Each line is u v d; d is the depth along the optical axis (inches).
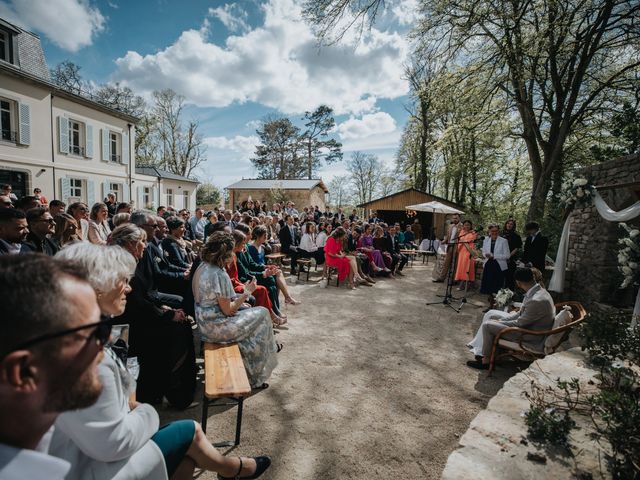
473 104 450.0
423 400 123.0
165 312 111.7
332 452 94.0
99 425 40.3
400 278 374.9
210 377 96.3
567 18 366.9
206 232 368.5
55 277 28.0
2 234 114.1
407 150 1047.6
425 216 866.8
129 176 724.0
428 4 374.9
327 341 177.5
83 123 610.9
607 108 434.3
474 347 155.1
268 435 100.5
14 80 494.6
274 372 141.3
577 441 76.5
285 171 1663.4
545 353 138.1
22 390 26.0
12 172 502.6
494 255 255.6
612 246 228.4
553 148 451.2
